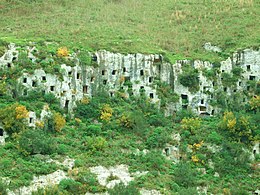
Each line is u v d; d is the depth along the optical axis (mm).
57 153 73688
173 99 91812
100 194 67625
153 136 82188
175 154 81688
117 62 92688
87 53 90750
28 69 83562
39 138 73500
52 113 80500
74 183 67000
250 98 94688
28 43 88062
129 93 91312
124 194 64062
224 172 79375
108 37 100375
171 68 94438
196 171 78438
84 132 80562
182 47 103125
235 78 95875
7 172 67125
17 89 81750
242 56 98188
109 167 73188
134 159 76688
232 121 84625
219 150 82312
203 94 93312
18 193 64750
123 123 83312
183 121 86812
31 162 70562
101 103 87562
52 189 62625
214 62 96625
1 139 74438
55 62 86188
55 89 84438
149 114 87688
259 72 97125
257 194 76875
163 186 71562
